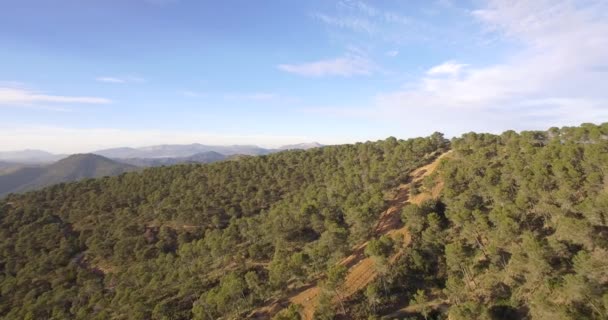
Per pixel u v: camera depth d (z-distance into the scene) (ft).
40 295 283.38
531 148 258.98
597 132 249.34
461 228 200.64
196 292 228.22
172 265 295.89
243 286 200.23
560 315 109.40
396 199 291.79
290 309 154.51
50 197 482.69
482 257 172.04
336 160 479.41
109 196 467.11
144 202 447.42
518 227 159.33
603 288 113.29
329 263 214.90
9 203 472.03
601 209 140.67
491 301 145.89
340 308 168.35
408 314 157.89
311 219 276.21
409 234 216.74
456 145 351.87
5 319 248.32
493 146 311.47
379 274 185.57
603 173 186.91
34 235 378.53
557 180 193.88
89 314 237.86
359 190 328.08
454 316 130.41
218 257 280.51
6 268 332.39
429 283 175.11
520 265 143.23
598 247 130.52
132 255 343.26
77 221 422.82
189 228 384.88
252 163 535.60
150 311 216.54
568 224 138.92
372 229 242.37
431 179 264.11
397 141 455.63
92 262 346.95
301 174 460.14
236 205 408.46
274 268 201.87
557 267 135.74
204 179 498.69
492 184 219.00
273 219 302.45
